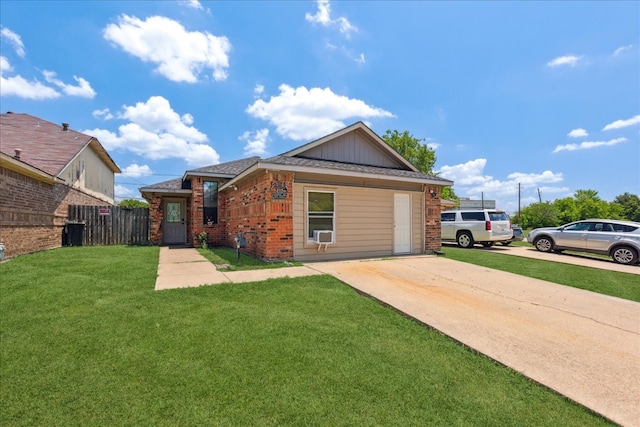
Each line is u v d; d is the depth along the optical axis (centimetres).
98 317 392
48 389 247
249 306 445
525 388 266
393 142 2833
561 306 483
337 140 1002
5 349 311
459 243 1352
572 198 4494
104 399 236
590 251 1048
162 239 1443
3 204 788
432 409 234
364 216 923
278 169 765
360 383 264
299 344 331
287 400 238
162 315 402
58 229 1177
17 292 491
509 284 611
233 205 1167
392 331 378
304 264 768
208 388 251
